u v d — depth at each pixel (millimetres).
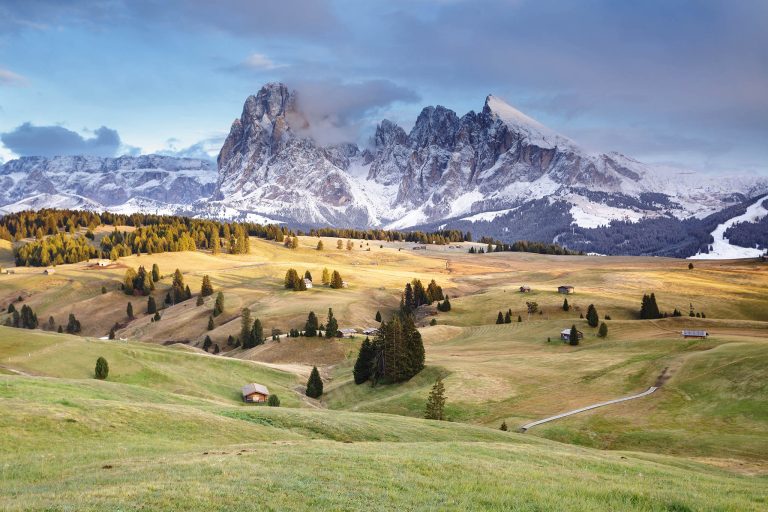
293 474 26734
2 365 94562
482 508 23906
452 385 103188
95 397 52656
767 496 30828
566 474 33375
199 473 26047
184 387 103438
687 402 83500
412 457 32781
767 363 86938
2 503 20469
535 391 98125
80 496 21422
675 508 26453
